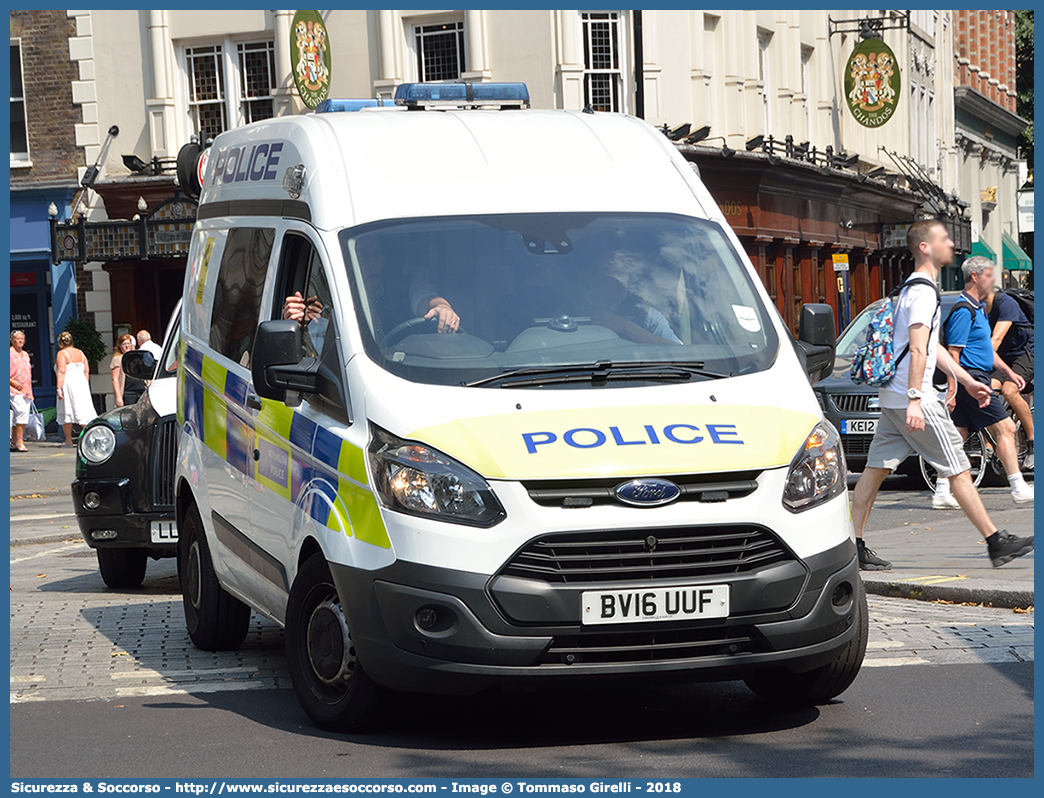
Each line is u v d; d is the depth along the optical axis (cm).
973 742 699
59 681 890
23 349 3497
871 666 872
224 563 924
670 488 672
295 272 830
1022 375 1831
